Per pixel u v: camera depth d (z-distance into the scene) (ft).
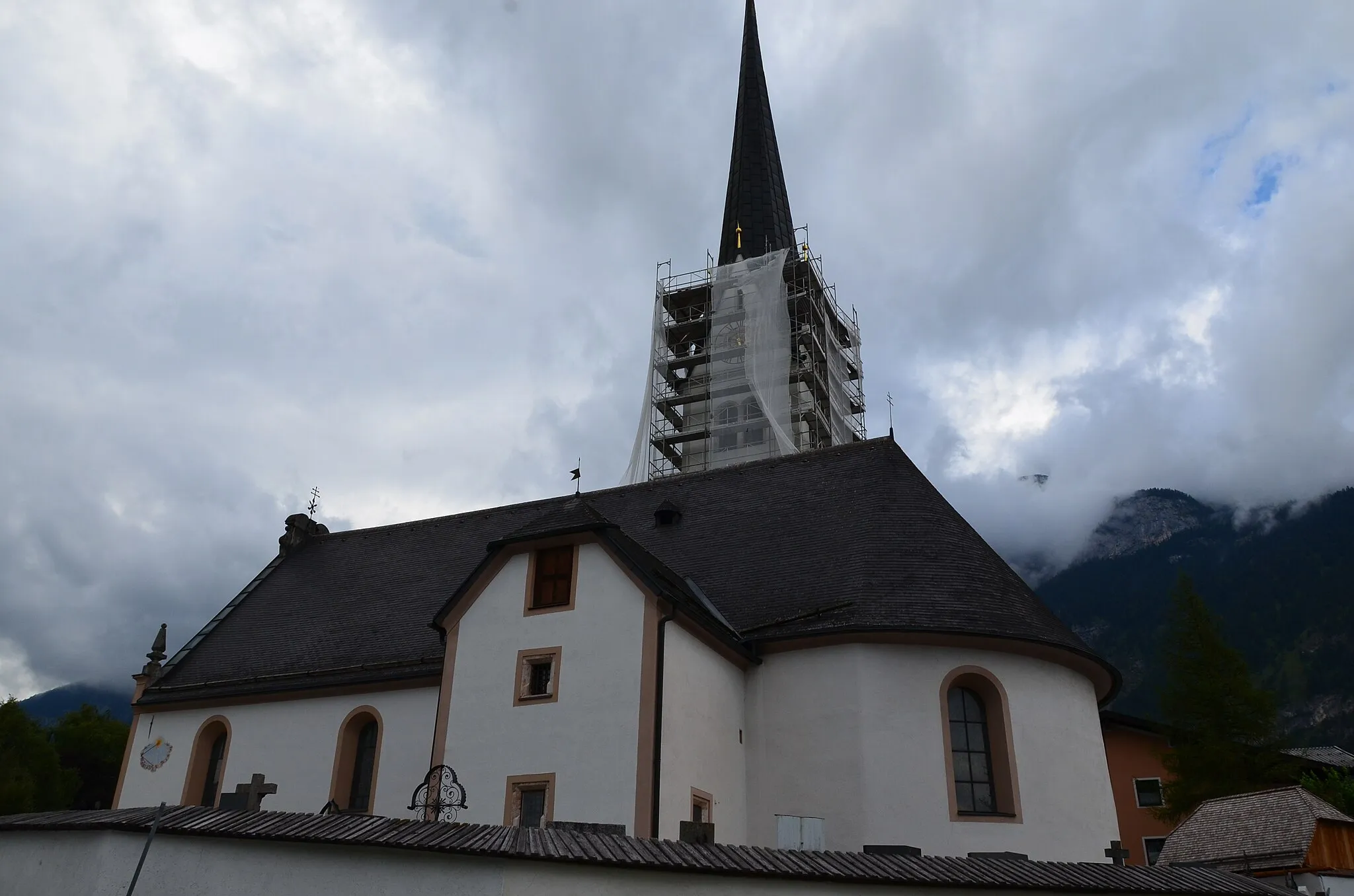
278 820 50.14
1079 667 88.43
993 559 93.86
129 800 103.09
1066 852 80.02
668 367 224.12
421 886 46.16
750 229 250.98
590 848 46.91
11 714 192.54
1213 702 126.52
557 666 78.43
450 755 78.89
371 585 117.50
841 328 231.91
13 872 52.11
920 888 50.06
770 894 48.62
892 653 83.35
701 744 78.43
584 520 82.38
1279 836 72.95
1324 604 533.96
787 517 103.09
